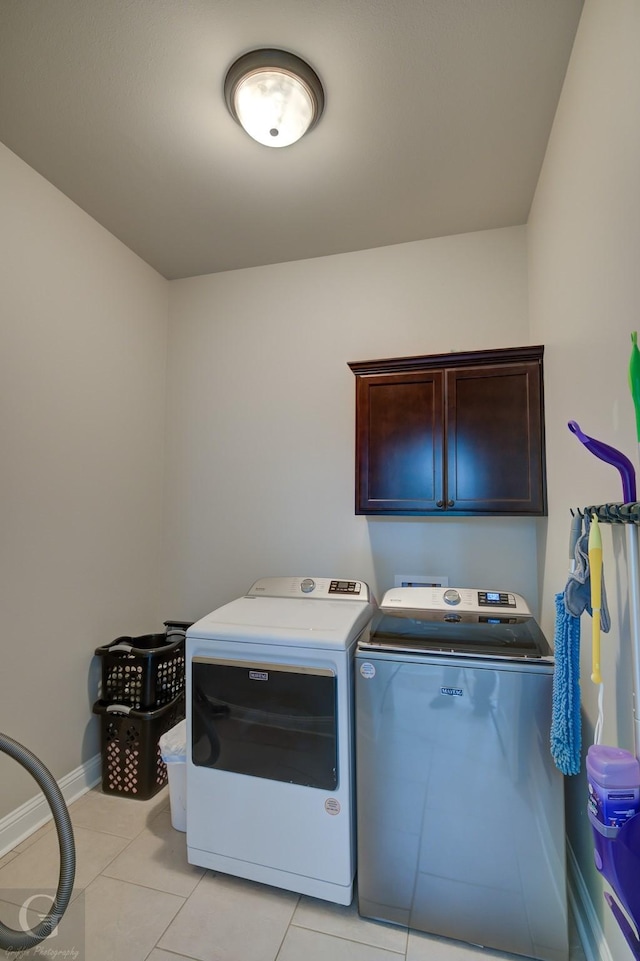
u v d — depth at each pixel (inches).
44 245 80.0
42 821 75.1
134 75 60.9
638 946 31.4
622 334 43.1
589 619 55.6
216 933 55.9
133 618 101.5
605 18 45.9
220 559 107.7
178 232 96.0
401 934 56.2
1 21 54.2
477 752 55.2
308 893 60.4
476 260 95.3
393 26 54.5
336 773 59.7
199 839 65.5
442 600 72.7
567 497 64.2
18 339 74.8
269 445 106.0
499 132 69.9
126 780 84.0
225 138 71.2
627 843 32.9
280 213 89.7
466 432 82.0
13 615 73.0
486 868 54.4
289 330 106.3
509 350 79.5
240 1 51.9
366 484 86.1
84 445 88.6
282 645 62.7
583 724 58.1
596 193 49.6
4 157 73.0
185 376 113.0
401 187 82.1
